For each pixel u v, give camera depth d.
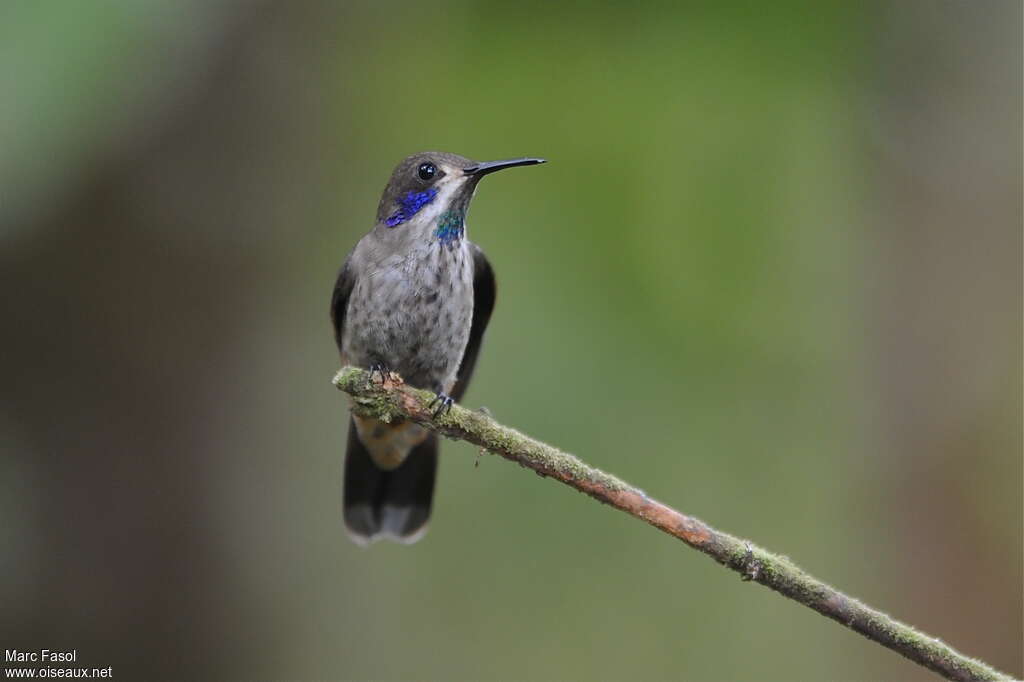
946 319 10.46
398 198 8.50
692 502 11.48
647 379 10.48
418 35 10.25
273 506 10.47
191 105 9.14
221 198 9.51
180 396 9.66
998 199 10.44
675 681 12.62
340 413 11.49
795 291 10.75
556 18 9.98
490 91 10.47
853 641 12.41
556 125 10.47
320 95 9.95
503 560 12.77
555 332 10.38
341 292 8.80
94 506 9.42
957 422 10.34
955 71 10.41
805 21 9.70
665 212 10.48
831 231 10.80
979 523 10.13
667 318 10.37
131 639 9.45
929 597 10.14
